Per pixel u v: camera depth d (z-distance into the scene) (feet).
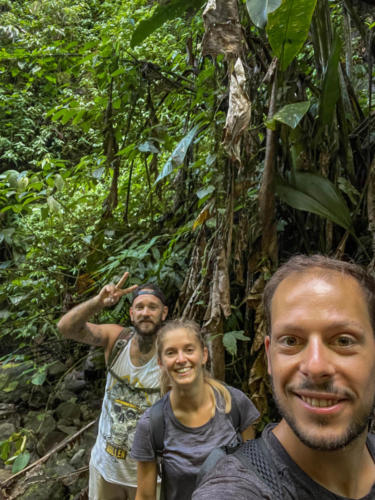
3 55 9.86
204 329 6.14
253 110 6.82
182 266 8.70
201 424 4.30
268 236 6.37
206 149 8.61
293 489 1.50
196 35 8.96
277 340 1.55
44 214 9.48
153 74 8.47
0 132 22.58
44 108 22.07
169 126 10.73
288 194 6.37
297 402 1.46
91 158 10.09
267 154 6.28
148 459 4.37
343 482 1.54
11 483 8.11
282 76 6.25
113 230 9.47
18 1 24.31
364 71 10.68
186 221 9.19
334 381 1.41
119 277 8.73
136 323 5.59
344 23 8.76
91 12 23.16
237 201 6.83
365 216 7.09
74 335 5.84
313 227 7.32
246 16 6.35
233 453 1.67
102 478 5.81
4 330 11.42
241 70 4.93
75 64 9.66
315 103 7.39
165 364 4.34
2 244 13.85
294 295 1.53
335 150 6.91
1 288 11.32
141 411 5.52
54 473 8.55
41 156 22.91
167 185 10.34
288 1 4.76
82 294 9.82
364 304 1.50
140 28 6.63
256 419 4.82
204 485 1.56
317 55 7.27
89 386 11.77
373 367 1.47
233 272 7.83
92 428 10.14
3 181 9.32
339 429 1.40
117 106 8.86
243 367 7.50
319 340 1.45
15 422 10.68
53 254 11.43
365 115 8.60
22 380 11.95
